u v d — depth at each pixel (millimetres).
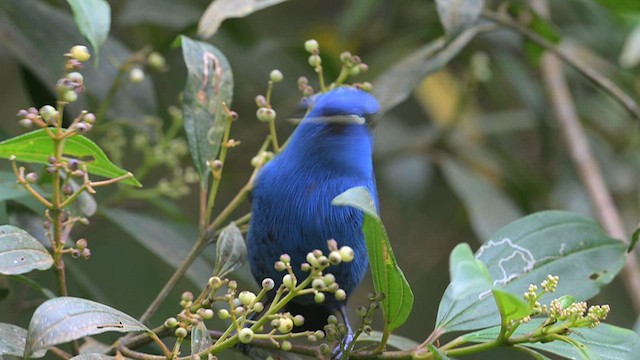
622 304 11648
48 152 5223
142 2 10023
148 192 8211
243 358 8141
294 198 6340
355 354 5340
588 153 10664
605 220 10266
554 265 6035
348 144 6344
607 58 11945
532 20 9055
